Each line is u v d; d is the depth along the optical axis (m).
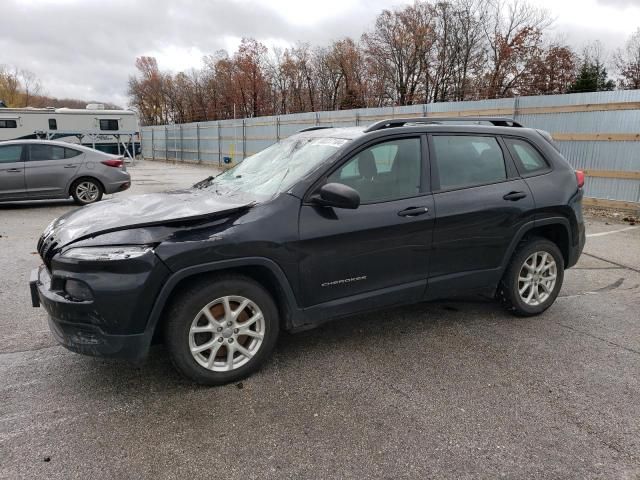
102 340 2.82
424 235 3.62
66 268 2.83
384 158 3.57
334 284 3.36
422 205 3.61
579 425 2.73
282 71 49.97
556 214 4.25
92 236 2.90
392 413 2.85
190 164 31.19
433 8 38.25
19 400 2.97
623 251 6.95
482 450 2.51
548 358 3.55
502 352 3.64
